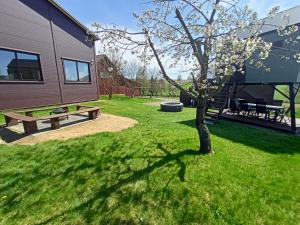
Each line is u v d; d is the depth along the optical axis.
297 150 4.80
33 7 8.96
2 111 7.84
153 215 2.33
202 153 4.07
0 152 3.84
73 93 11.44
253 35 3.95
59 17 10.31
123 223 2.21
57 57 10.30
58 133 5.21
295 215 2.39
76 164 3.45
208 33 3.57
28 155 3.73
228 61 3.72
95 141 4.59
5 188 2.73
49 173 3.14
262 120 8.59
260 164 3.77
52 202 2.49
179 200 2.59
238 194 2.73
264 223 2.26
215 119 9.15
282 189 2.90
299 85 7.88
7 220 2.20
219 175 3.20
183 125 7.02
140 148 4.25
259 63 4.06
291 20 6.93
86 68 12.45
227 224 2.23
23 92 8.70
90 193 2.68
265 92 12.49
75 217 2.26
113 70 7.87
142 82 24.94
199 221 2.26
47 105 9.84
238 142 5.32
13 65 8.34
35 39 9.10
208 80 4.15
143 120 7.50
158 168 3.38
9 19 8.02
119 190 2.76
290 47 6.96
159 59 4.00
